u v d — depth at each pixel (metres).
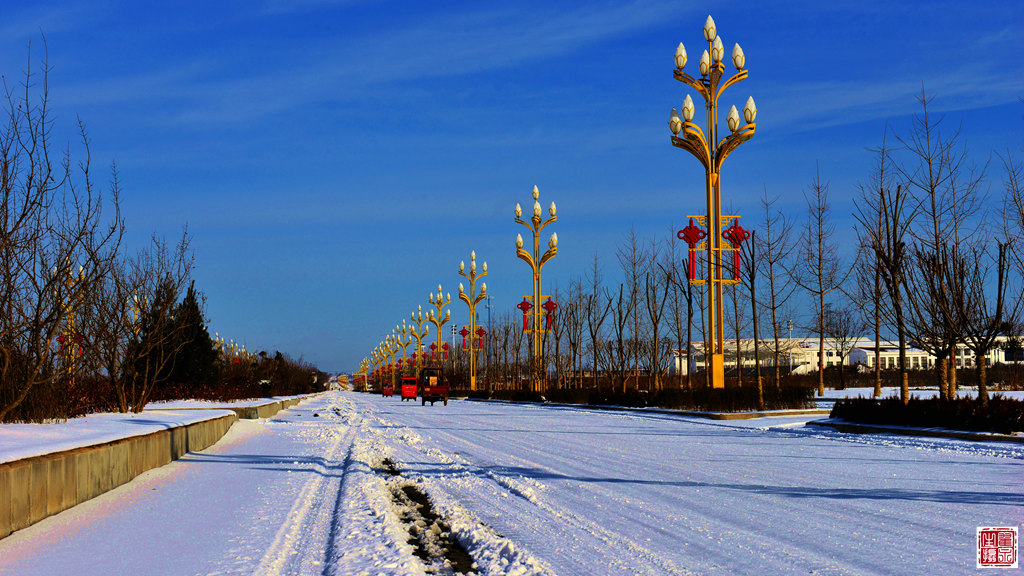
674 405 30.52
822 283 35.31
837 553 6.71
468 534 7.79
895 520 8.14
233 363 58.25
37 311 13.30
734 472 12.16
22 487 8.01
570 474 12.30
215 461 14.53
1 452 8.25
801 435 19.36
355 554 6.93
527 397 48.62
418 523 8.67
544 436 20.11
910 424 19.00
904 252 20.59
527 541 7.45
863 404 20.56
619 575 6.14
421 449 17.33
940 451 14.98
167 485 11.21
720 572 6.17
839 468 12.51
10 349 13.48
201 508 9.34
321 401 65.38
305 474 12.80
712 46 28.45
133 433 12.09
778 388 28.48
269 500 10.01
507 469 13.20
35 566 6.50
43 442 9.66
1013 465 12.69
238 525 8.31
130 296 21.14
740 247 28.61
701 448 16.27
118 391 19.86
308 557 7.02
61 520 8.46
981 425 17.22
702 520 8.29
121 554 6.94
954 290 18.94
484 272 60.72
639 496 9.97
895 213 20.45
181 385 34.94
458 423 27.12
